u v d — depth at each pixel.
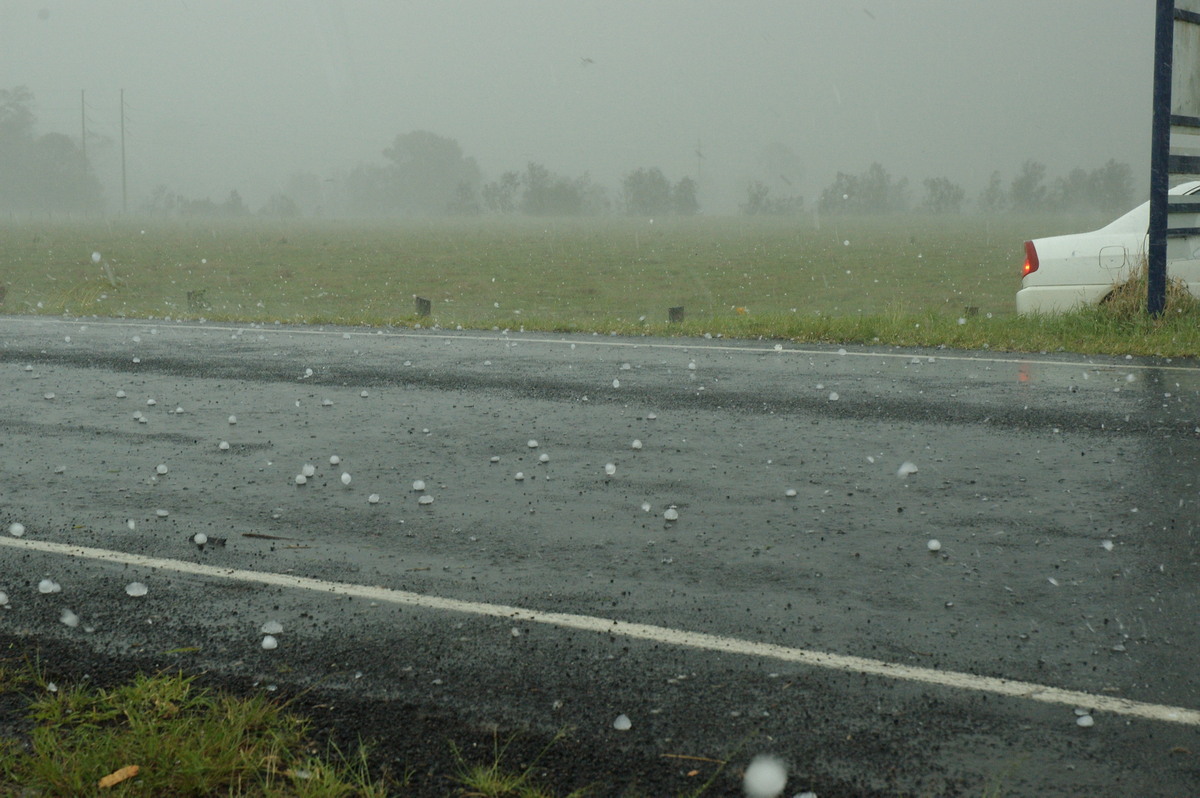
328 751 2.55
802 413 6.62
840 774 2.41
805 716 2.69
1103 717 2.66
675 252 39.56
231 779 2.40
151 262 33.78
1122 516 4.38
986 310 20.47
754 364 8.77
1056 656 3.03
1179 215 10.45
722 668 2.98
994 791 2.34
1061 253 10.55
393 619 3.37
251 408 6.96
